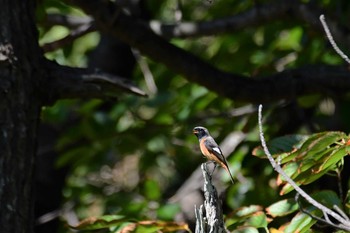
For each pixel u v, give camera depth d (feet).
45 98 26.37
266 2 43.78
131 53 49.01
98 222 26.81
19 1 26.37
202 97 41.32
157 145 49.26
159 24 39.32
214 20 38.70
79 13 47.65
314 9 37.19
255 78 33.30
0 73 25.32
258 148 25.82
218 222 21.26
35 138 25.90
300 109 38.58
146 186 42.73
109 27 31.99
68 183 52.11
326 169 23.80
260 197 36.47
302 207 24.75
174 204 38.63
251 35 47.70
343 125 40.29
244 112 39.32
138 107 43.27
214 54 48.01
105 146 45.80
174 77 48.83
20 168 25.08
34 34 26.63
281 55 45.09
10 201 24.66
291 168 24.32
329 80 33.40
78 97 27.04
